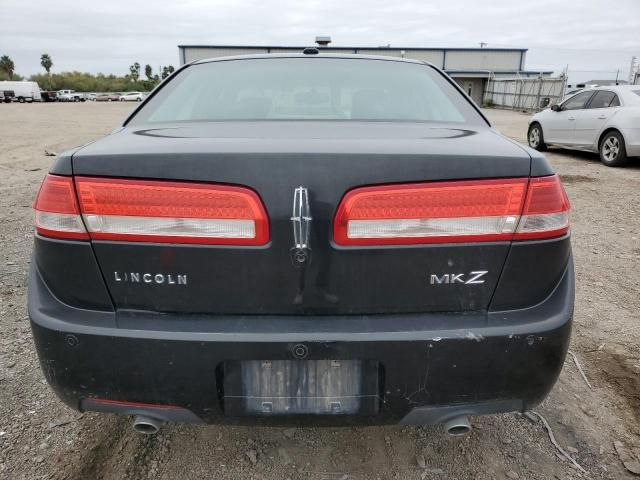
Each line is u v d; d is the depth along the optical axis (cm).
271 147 142
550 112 1004
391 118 205
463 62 4459
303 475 183
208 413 149
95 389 149
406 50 4269
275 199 138
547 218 147
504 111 3228
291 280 142
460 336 143
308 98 217
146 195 140
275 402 148
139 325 144
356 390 147
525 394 152
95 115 2538
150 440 198
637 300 326
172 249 142
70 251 145
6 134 1435
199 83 231
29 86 5778
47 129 1631
